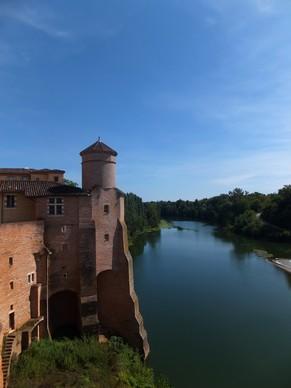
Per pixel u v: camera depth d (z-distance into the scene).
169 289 62.94
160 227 195.00
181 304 54.44
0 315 28.59
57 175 49.75
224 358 36.84
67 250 36.28
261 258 93.00
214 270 78.44
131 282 40.03
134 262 88.44
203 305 53.97
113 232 39.38
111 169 40.41
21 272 31.83
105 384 27.09
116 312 39.03
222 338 41.88
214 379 32.69
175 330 44.19
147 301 55.91
